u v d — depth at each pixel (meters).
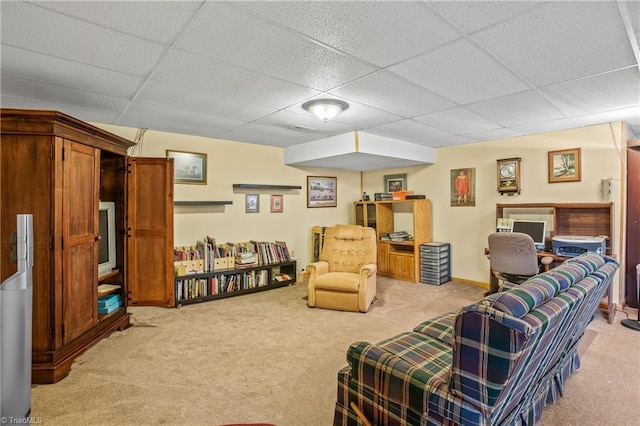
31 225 0.92
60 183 2.39
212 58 2.15
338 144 4.45
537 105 3.14
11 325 0.80
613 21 1.71
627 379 2.34
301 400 2.08
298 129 4.12
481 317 1.19
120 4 1.57
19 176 2.29
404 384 1.44
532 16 1.67
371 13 1.64
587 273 1.86
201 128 4.06
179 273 4.02
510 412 1.51
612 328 3.30
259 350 2.79
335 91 2.75
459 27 1.77
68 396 2.11
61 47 2.00
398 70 2.34
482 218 4.94
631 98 2.94
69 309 2.49
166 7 1.60
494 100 2.99
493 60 2.18
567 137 4.14
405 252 5.53
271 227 5.27
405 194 5.50
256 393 2.16
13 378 0.80
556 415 1.94
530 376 1.45
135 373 2.40
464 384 1.26
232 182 4.82
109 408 1.99
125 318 3.28
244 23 1.74
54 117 2.30
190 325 3.36
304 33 1.84
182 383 2.27
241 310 3.84
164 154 4.25
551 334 1.34
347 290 3.74
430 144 5.12
